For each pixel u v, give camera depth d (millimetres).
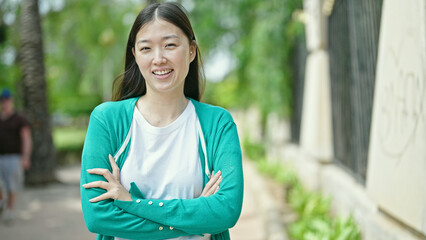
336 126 6953
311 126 7516
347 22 5914
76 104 35438
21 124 7508
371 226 4273
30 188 11094
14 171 7453
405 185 3369
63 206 8898
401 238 3498
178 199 2047
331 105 7277
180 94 2205
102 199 2035
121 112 2182
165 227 2029
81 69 28094
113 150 2139
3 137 7363
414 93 3197
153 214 2010
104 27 21281
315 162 7512
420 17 3076
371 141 4324
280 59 10195
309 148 7648
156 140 2133
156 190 2109
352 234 4664
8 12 12648
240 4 11508
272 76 10234
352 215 4938
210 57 12844
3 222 7473
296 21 8953
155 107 2180
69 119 40312
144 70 2115
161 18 2084
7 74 12312
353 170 5805
